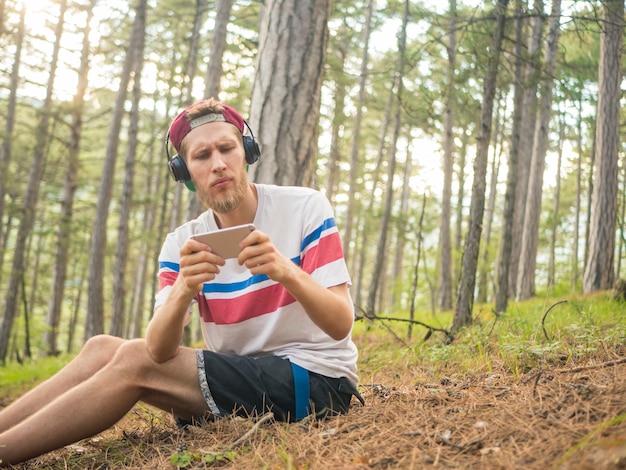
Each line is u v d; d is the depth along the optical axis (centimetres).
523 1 655
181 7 1941
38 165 1845
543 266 2659
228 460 223
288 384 249
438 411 246
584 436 182
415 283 623
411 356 474
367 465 195
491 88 598
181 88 1984
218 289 259
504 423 210
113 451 266
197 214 1023
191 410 254
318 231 255
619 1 691
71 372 252
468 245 564
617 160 1235
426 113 694
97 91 2059
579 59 1224
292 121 519
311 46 528
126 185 1550
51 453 282
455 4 759
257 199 265
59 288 1927
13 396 747
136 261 3066
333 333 241
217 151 246
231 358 252
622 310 603
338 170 2562
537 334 411
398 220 1670
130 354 242
